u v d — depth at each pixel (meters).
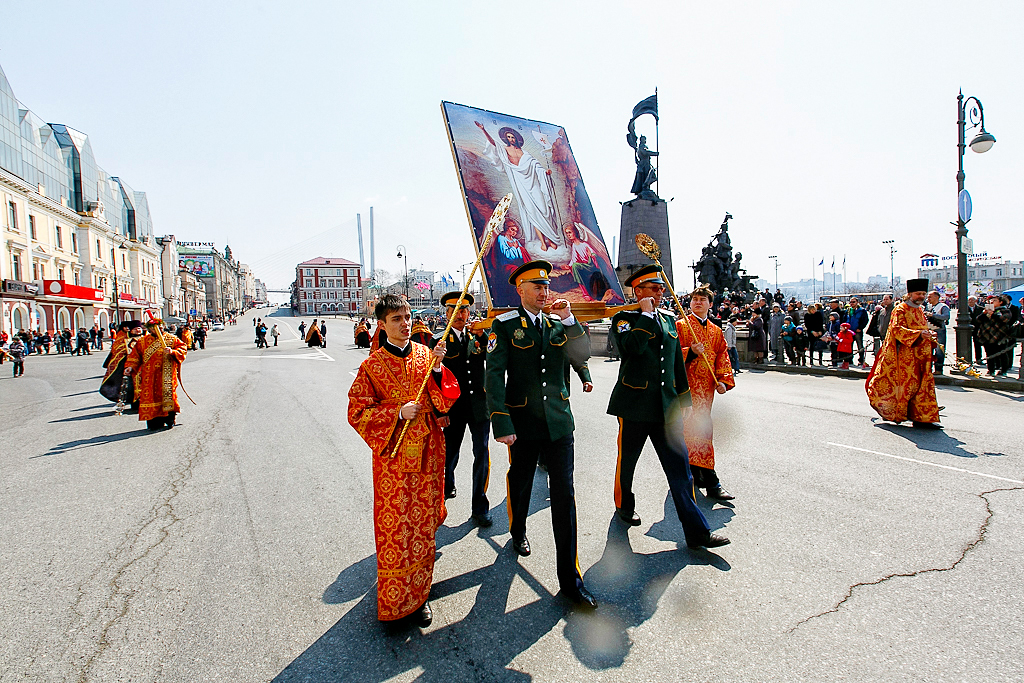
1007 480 4.97
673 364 4.17
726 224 28.50
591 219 16.02
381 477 3.05
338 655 2.76
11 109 39.94
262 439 7.47
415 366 3.23
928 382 6.96
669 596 3.24
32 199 41.53
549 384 3.58
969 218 11.49
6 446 7.19
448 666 2.67
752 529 4.10
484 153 14.45
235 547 4.02
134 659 2.73
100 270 52.91
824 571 3.46
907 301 7.09
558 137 15.95
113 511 4.75
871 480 5.07
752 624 2.94
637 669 2.60
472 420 4.56
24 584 3.48
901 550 3.69
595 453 6.35
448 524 4.48
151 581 3.52
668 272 25.86
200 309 115.12
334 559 3.82
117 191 62.62
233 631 2.98
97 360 26.89
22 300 38.00
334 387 13.21
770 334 16.20
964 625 2.86
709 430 4.86
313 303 141.25
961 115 11.40
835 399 9.53
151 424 8.08
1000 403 8.85
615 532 4.18
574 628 2.96
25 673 2.62
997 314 11.50
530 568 3.67
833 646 2.72
